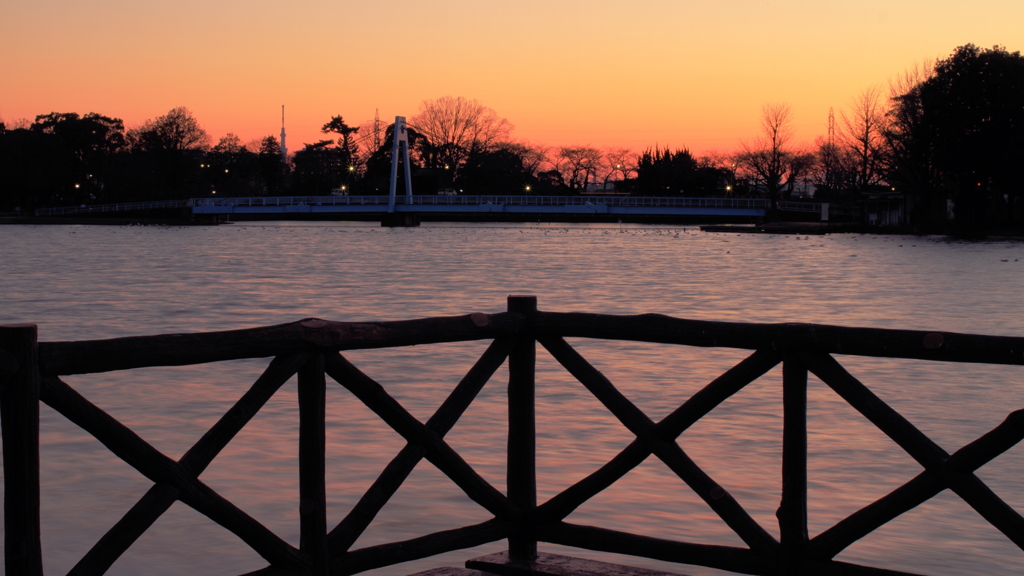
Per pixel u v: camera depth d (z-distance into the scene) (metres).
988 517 4.00
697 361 16.97
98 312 29.38
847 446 10.25
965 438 11.34
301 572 4.23
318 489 4.27
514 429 5.25
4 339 3.36
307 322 4.20
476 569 5.27
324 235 107.06
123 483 8.94
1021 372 15.35
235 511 4.00
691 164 162.88
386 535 7.57
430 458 4.80
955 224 86.69
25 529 3.40
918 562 6.90
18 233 106.44
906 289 37.12
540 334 5.16
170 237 99.19
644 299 33.41
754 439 10.66
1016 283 39.66
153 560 7.00
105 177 155.25
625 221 159.75
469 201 122.94
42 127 162.50
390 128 161.88
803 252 67.56
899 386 14.44
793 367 4.43
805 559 4.47
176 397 13.44
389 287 38.44
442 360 16.89
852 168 121.31
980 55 82.25
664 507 8.19
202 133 161.25
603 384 4.96
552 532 5.18
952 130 81.81
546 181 168.88
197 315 28.55
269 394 4.06
